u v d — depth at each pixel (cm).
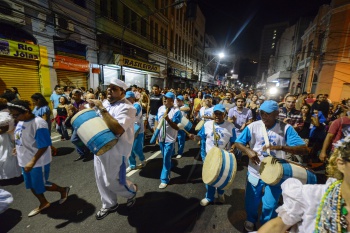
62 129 604
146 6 1734
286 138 213
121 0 1389
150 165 452
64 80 1022
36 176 253
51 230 242
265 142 214
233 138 302
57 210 280
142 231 245
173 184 367
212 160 250
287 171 193
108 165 235
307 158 515
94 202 301
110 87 246
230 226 259
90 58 1173
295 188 103
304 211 97
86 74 1167
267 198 212
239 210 294
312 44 2275
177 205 301
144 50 1719
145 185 360
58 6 936
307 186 101
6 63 766
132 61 1429
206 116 492
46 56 905
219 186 236
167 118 331
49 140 257
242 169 452
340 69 1812
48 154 266
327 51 1870
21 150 247
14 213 272
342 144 87
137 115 405
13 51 766
